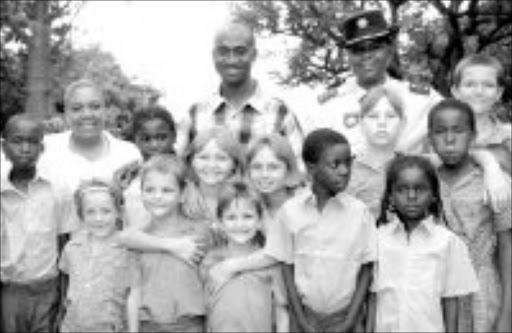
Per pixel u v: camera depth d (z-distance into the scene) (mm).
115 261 5746
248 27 6168
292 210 5293
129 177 6023
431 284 5039
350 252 5172
